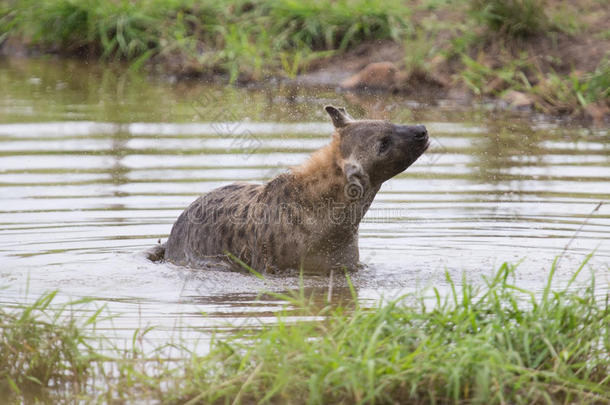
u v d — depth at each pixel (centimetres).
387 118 1881
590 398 733
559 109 1981
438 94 2125
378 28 2417
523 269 1086
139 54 2553
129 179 1466
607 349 788
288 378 712
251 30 2511
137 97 2105
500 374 722
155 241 1220
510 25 2230
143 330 873
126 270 1091
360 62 2311
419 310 880
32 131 1769
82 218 1294
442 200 1390
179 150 1634
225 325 886
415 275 1077
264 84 2253
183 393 738
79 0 2672
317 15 2462
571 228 1257
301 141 1658
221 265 1130
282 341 763
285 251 1100
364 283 1048
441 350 738
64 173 1492
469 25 2323
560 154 1647
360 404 696
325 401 716
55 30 2667
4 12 2817
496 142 1731
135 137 1731
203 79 2336
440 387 724
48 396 748
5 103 2025
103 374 777
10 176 1475
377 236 1246
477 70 2142
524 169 1549
